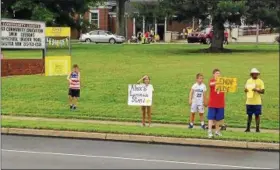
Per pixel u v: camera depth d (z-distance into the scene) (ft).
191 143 47.03
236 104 69.31
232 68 99.09
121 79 87.61
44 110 67.26
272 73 92.17
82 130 51.06
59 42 159.02
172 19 157.38
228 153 42.83
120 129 51.72
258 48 158.81
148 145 46.73
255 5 145.79
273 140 46.44
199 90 54.95
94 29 219.20
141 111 63.82
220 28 146.30
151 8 238.89
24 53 129.39
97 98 74.33
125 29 232.32
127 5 245.04
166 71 95.81
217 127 48.55
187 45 177.88
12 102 72.18
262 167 36.40
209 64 106.52
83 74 92.89
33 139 49.08
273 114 64.28
